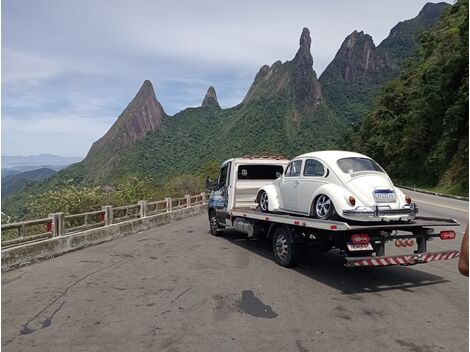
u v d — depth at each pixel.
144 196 23.61
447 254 7.09
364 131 95.50
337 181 7.41
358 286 6.91
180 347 4.45
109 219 13.50
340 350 4.33
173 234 14.26
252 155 12.37
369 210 6.86
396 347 4.40
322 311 5.60
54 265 9.20
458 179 41.38
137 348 4.44
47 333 4.94
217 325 5.09
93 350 4.41
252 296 6.35
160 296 6.42
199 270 8.24
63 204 17.77
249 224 10.45
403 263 6.80
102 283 7.34
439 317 5.33
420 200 31.66
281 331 4.87
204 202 26.05
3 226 8.92
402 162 65.50
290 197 8.72
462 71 51.41
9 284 7.47
